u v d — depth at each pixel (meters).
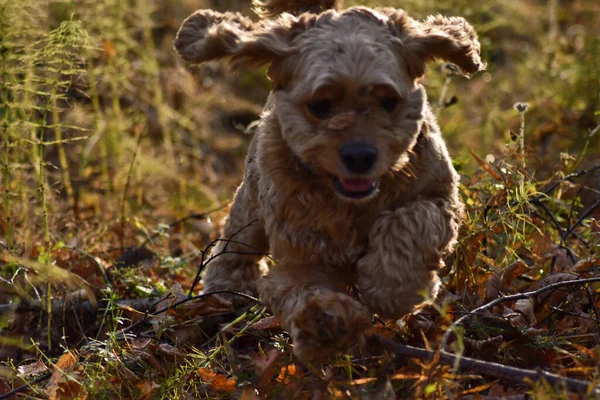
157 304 4.97
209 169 8.62
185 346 4.57
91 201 7.39
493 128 8.06
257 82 10.15
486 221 4.82
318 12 4.80
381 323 4.31
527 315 4.27
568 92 8.05
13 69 5.22
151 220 7.30
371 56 3.67
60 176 7.48
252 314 4.63
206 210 7.73
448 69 6.14
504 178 5.03
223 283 5.26
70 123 7.52
